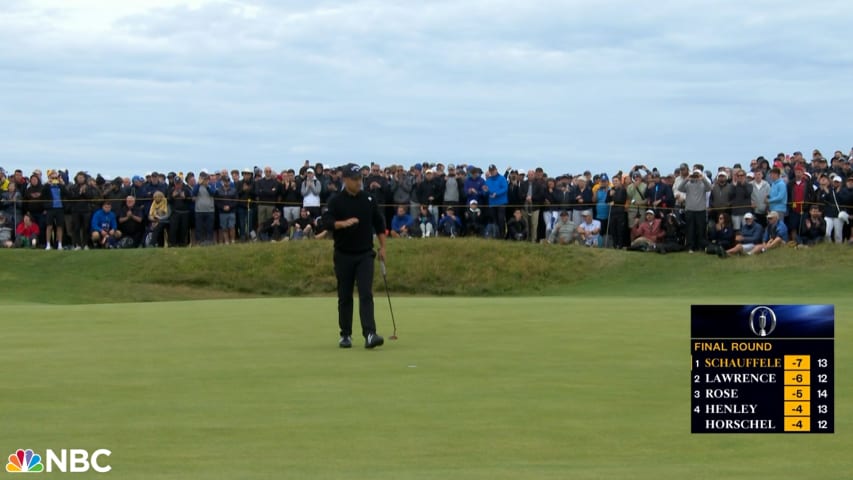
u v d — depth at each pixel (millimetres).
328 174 34750
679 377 11258
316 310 19656
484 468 7410
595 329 15961
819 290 27609
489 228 34406
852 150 32500
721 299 24500
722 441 8289
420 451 7949
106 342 14539
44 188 34625
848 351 13180
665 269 31547
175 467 7434
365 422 8961
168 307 20625
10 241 34750
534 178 34438
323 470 7344
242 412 9406
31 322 17312
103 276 32156
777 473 7266
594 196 34281
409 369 11930
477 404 9750
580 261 32781
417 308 20000
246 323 17141
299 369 11938
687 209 32500
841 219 31188
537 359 12688
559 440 8312
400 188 34469
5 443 8172
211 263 32938
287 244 33812
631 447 8078
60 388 10633
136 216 34906
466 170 36000
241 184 34844
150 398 10078
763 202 31781
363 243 13906
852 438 8383
